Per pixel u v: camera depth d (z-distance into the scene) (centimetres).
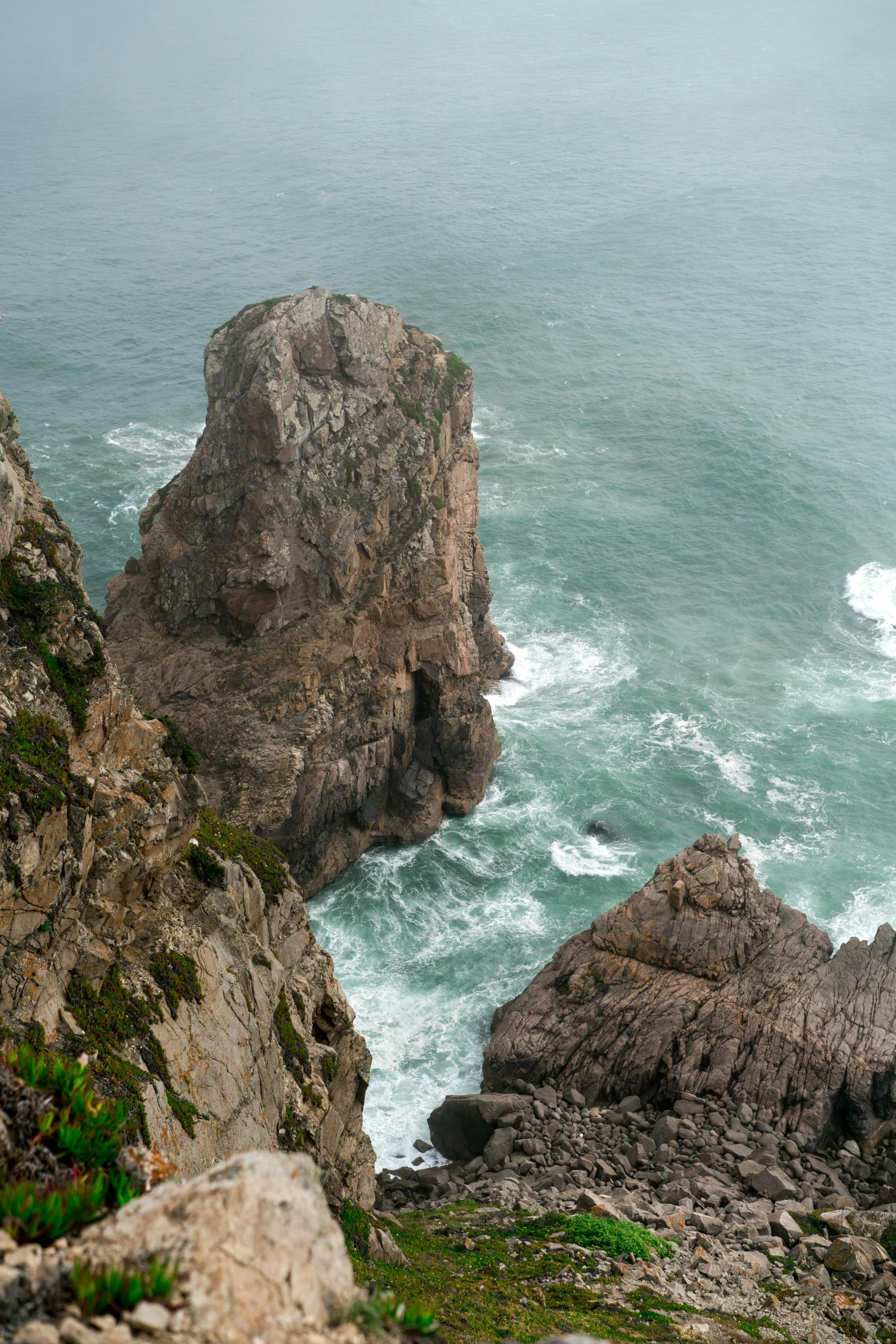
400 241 18312
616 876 6625
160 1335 748
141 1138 1906
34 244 18238
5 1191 893
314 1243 858
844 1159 4647
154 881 2442
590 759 7519
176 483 6919
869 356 13725
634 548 9812
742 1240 3747
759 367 13462
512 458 11312
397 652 6594
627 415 12238
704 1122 4750
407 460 6625
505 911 6431
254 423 6081
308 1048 3067
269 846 3616
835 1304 3241
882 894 6366
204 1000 2464
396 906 6481
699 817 7025
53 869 1973
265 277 16775
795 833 6875
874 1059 4819
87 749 2275
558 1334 2434
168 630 6694
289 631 6456
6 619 2194
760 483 10800
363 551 6500
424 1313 852
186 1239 826
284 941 3328
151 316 15100
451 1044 5588
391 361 6681
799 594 9269
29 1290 774
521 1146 4706
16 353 13675
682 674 8312
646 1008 5194
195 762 2620
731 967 5322
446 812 7144
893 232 18250
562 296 15875
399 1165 4862
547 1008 5381
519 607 9012
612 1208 3828
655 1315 2847
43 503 2511
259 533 6225
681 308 15412
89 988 2106
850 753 7525
